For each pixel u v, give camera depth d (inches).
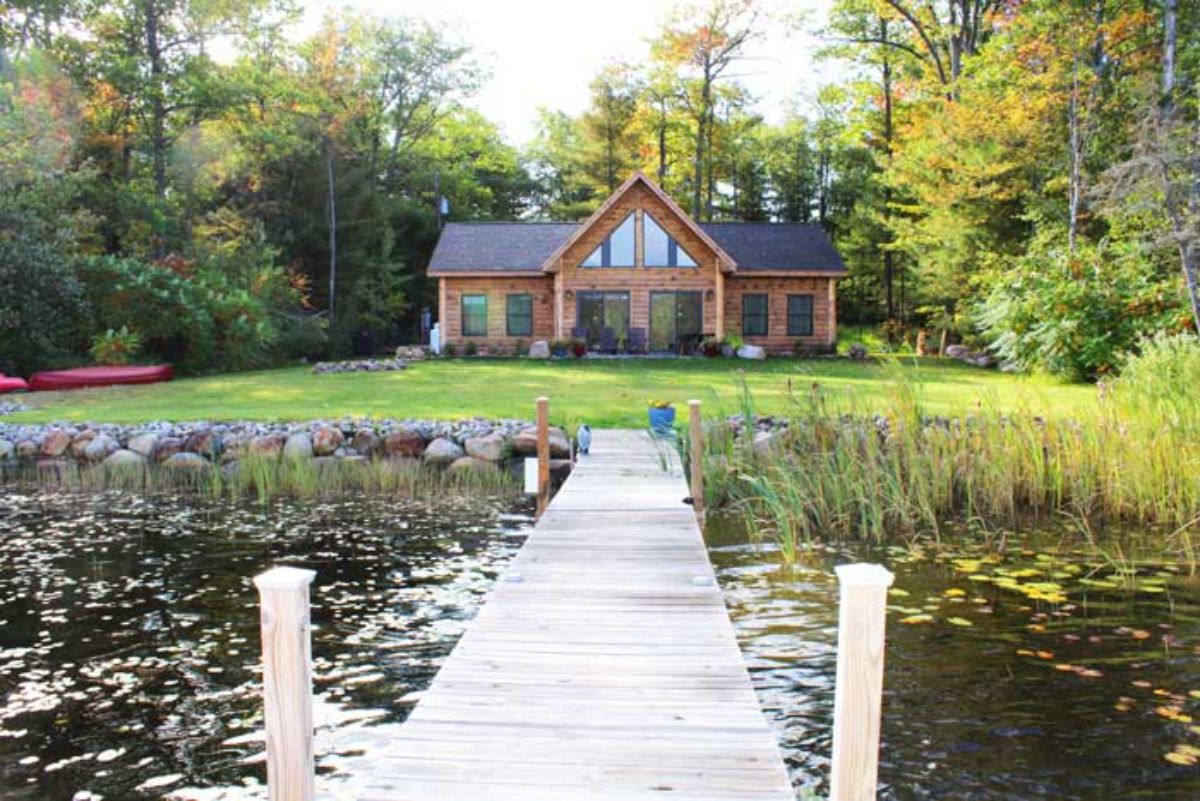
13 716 196.1
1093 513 378.6
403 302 1515.7
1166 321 686.5
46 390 798.5
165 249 1185.4
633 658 184.7
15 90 1013.2
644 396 674.8
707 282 1136.8
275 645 121.1
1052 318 732.7
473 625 206.4
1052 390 671.8
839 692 118.9
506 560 326.3
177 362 957.8
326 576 305.0
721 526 374.0
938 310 1231.5
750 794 129.7
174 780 168.7
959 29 1234.6
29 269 841.5
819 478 367.9
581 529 311.3
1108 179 684.7
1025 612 255.3
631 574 251.6
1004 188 1021.8
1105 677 208.5
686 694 166.1
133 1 1178.0
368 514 408.2
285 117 1368.1
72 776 170.2
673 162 1819.6
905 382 435.2
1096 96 886.4
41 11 1131.3
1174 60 773.3
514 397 672.4
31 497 452.1
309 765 122.7
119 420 574.6
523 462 508.4
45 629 251.4
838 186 1819.6
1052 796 158.2
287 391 734.5
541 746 145.2
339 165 1440.7
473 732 150.3
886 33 1411.2
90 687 211.6
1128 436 384.8
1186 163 602.5
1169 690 201.0
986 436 398.0
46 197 916.0
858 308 1691.7
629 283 1138.0
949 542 338.6
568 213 1872.5
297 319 1216.8
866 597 116.8
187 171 1277.1
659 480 408.8
